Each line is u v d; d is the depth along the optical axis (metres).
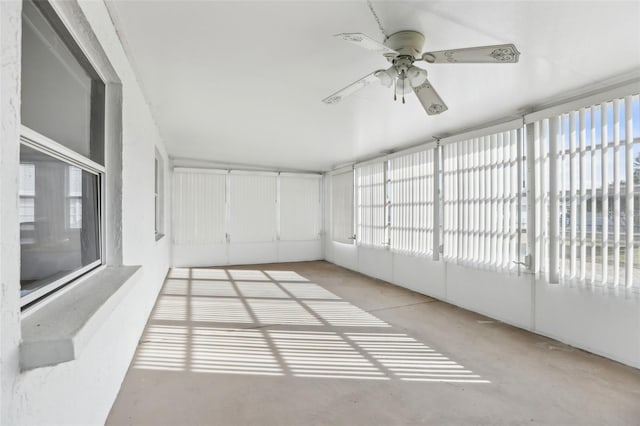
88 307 1.34
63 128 1.61
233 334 3.65
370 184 6.89
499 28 2.13
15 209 0.96
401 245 5.89
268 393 2.48
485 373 2.82
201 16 2.10
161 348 3.23
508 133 3.97
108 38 2.00
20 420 0.98
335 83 3.18
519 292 3.89
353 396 2.46
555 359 3.08
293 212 8.77
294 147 6.18
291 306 4.76
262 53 2.59
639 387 2.60
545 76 2.86
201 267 7.73
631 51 2.40
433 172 5.17
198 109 4.01
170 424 2.09
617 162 2.92
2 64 0.90
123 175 2.32
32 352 0.98
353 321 4.13
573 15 1.97
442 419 2.20
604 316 3.09
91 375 1.75
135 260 2.84
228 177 8.06
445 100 3.46
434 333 3.73
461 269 4.72
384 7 1.97
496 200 4.09
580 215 3.20
